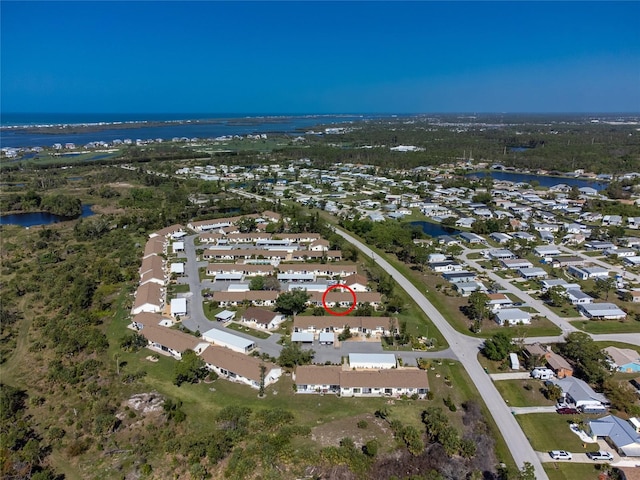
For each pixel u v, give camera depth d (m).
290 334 105.56
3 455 66.38
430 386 85.94
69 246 169.38
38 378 88.81
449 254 163.50
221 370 89.94
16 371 91.19
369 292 124.69
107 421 73.50
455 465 67.19
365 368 92.12
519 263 150.75
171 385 85.75
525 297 127.56
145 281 131.12
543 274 142.62
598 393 82.88
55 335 101.06
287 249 166.75
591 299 122.56
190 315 114.94
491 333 106.94
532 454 69.88
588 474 66.00
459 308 120.12
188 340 97.50
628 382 87.38
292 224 198.00
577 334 98.25
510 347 94.62
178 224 196.88
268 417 74.69
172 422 75.38
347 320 107.00
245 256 158.25
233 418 75.00
